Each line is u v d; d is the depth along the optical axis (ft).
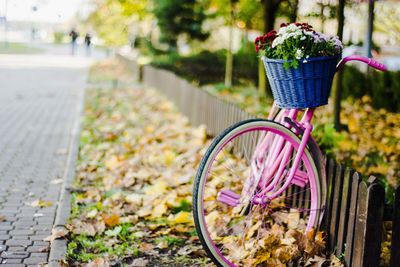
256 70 64.28
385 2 41.16
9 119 42.88
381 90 45.83
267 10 45.80
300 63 13.58
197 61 71.51
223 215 17.84
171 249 16.40
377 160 27.68
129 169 25.54
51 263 15.06
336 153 26.76
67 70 102.37
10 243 16.84
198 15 74.79
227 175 23.04
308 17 40.29
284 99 14.32
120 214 19.53
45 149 31.73
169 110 48.32
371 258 12.72
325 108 42.91
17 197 21.93
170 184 23.12
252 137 23.88
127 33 114.52
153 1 78.64
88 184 23.61
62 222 18.37
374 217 12.59
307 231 15.06
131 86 74.28
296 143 14.78
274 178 14.65
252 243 15.30
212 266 15.12
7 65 107.86
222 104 30.73
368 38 38.06
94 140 33.76
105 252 16.10
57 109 49.67
